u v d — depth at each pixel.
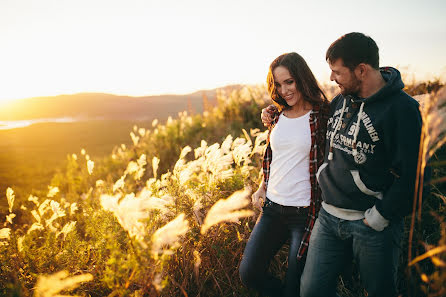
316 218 2.13
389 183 1.65
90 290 2.20
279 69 2.18
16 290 1.95
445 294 1.29
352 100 1.72
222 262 2.38
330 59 1.67
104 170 7.34
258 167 3.96
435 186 2.71
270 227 2.25
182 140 7.42
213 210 1.97
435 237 2.22
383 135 1.58
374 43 1.58
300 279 2.07
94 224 2.56
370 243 1.65
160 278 1.78
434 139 1.29
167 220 2.42
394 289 1.66
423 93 4.26
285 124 2.28
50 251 2.49
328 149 1.92
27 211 4.64
